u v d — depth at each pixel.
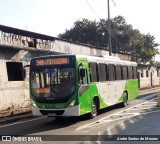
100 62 17.14
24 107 20.64
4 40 19.44
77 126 13.45
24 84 20.81
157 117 15.55
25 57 21.31
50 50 24.70
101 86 16.91
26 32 21.50
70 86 13.77
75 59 13.95
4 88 18.92
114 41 62.59
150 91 42.19
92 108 15.67
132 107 20.78
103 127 12.85
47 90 14.08
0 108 18.41
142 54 60.91
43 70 14.34
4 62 19.17
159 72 64.88
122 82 20.69
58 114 13.86
